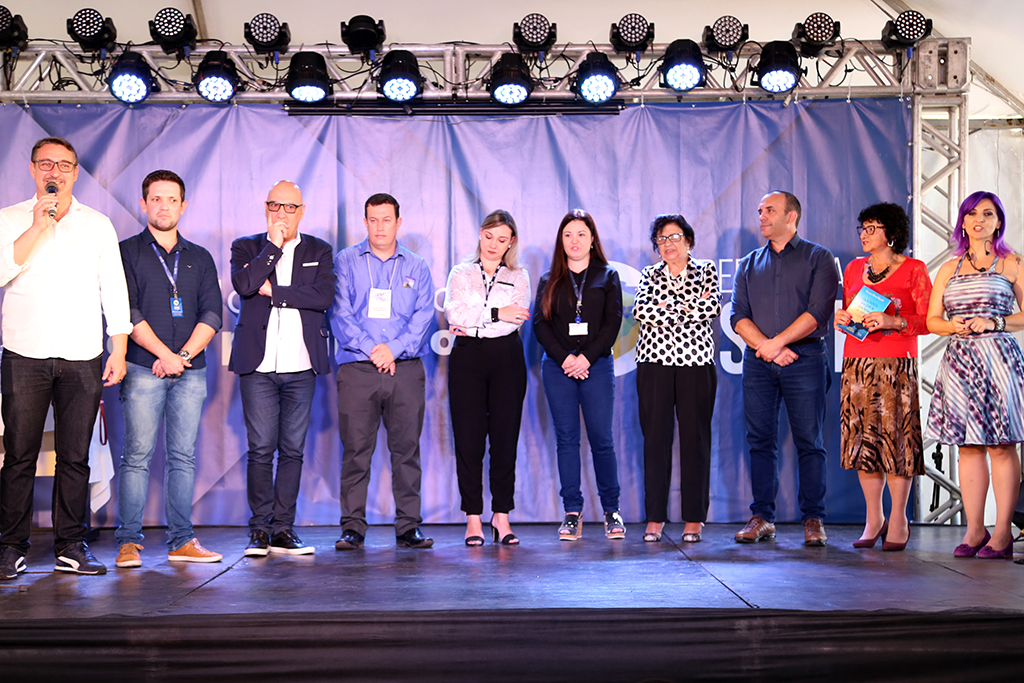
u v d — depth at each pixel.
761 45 4.79
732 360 4.78
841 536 4.31
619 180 4.84
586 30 5.15
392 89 4.57
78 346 3.48
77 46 4.70
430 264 4.83
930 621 2.62
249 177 4.80
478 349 4.11
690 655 2.62
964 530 4.50
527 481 4.77
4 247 3.35
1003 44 4.81
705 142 4.83
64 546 3.46
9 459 3.43
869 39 5.16
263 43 4.56
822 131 4.81
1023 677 2.58
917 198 4.77
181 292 3.79
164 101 4.80
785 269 4.19
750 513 4.76
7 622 2.60
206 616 2.63
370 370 4.05
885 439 3.88
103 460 4.45
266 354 3.93
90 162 4.76
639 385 4.21
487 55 4.82
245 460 4.72
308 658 2.58
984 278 3.74
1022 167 5.21
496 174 4.84
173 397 3.77
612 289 4.23
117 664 2.55
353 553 3.87
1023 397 3.67
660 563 3.57
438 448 4.76
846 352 4.04
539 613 2.67
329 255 4.10
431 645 2.61
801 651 2.60
